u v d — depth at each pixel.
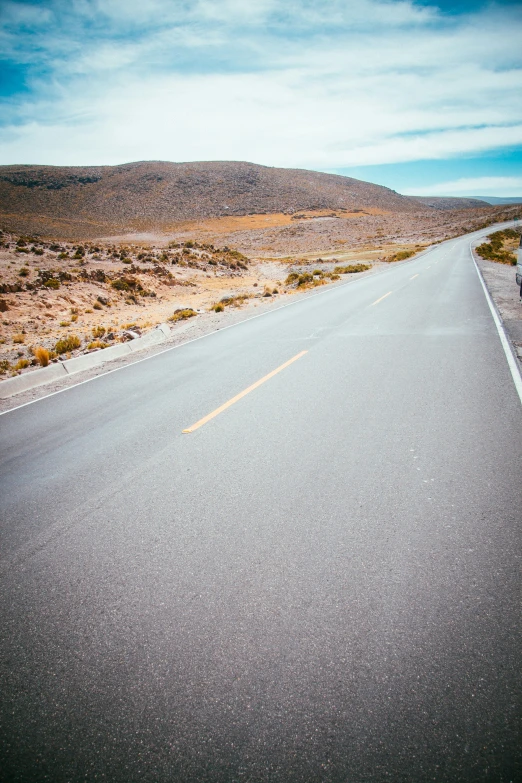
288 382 7.00
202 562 2.99
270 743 1.86
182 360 9.71
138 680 2.19
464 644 2.22
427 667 2.12
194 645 2.35
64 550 3.28
